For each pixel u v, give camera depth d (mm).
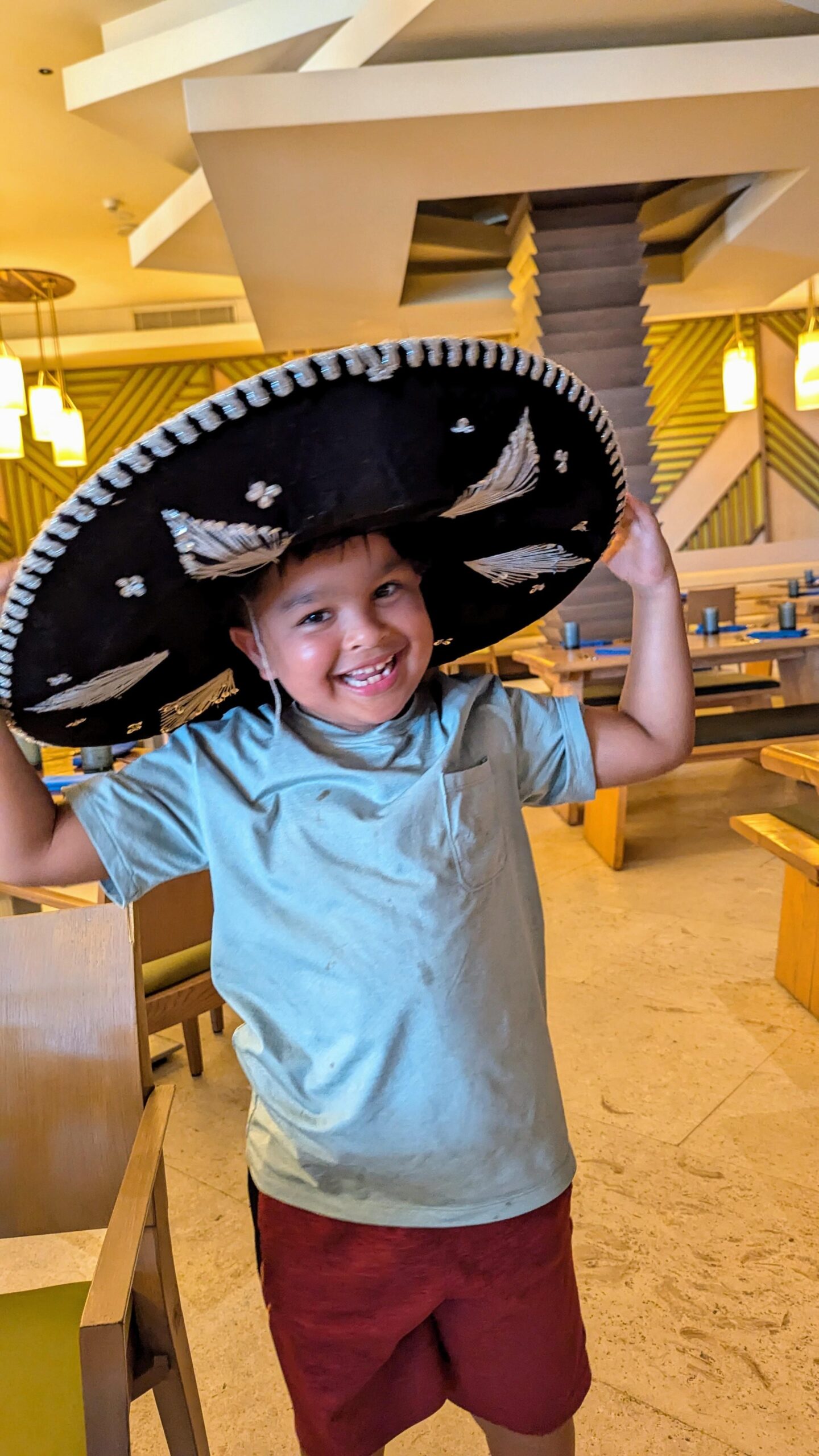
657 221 5445
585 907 3484
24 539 9539
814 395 6062
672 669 1064
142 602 784
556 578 1061
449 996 921
